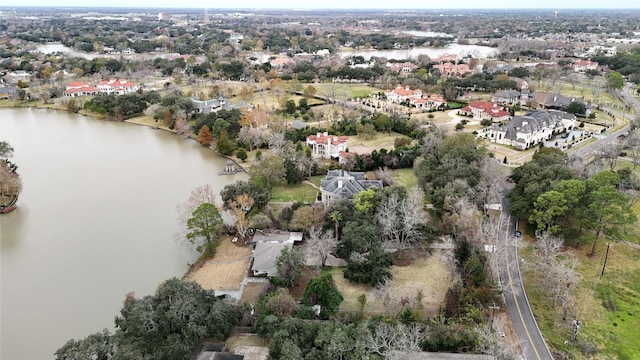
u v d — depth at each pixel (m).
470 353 79.00
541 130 196.25
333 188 132.50
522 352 80.38
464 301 89.56
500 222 124.94
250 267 107.88
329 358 73.12
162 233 125.19
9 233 124.88
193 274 105.88
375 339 76.31
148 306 80.88
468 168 135.25
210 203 116.62
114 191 152.00
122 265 110.69
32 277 106.12
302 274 103.44
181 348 75.12
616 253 110.88
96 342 72.56
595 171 136.75
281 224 123.25
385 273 99.81
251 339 83.94
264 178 146.50
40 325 91.06
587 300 94.50
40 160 180.88
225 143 186.00
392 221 110.06
